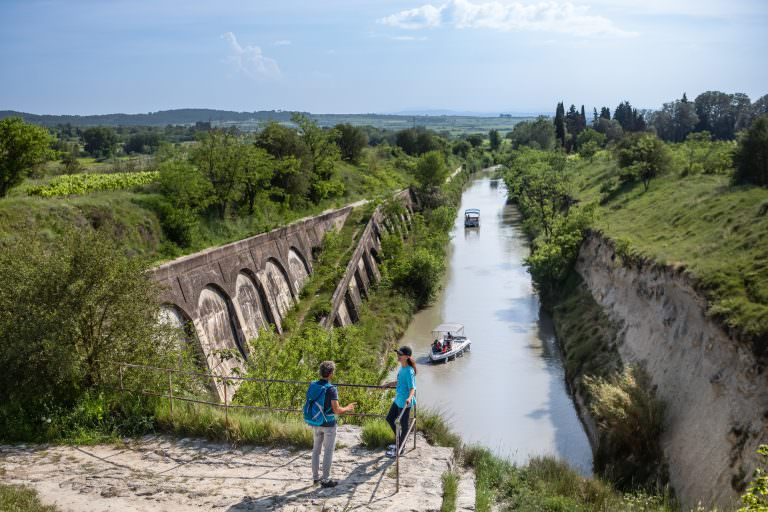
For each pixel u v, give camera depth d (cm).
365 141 10550
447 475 1218
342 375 2350
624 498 1577
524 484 1427
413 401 1263
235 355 2433
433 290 5697
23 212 2898
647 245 3922
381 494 1138
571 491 1495
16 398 1489
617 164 7862
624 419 2614
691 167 5894
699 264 3000
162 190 4125
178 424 1464
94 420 1493
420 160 10094
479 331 4872
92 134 14125
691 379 2608
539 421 3309
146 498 1138
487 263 7075
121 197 3706
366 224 6506
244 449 1370
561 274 5422
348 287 4953
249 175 4872
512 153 16250
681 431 2483
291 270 4706
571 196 7569
